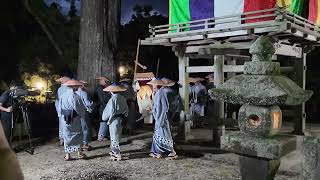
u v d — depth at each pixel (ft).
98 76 42.57
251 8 29.48
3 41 61.26
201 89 46.14
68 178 23.17
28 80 62.39
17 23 62.85
